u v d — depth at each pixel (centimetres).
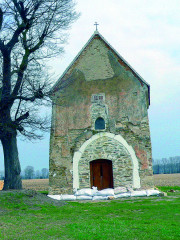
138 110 1653
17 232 717
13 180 1288
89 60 1766
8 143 1305
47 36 1356
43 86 1288
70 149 1652
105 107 1683
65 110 1703
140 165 1587
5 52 1261
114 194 1515
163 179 4259
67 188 1600
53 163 1641
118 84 1706
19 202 1103
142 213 1002
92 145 1641
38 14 1316
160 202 1240
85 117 1684
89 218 915
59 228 761
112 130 1645
